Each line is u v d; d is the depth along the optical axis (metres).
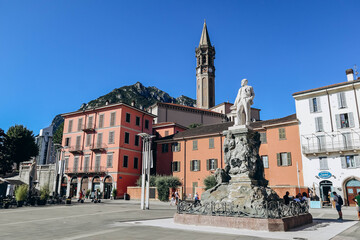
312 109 36.38
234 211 11.37
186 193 43.88
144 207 24.36
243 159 13.30
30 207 23.88
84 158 48.41
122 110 46.97
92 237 9.32
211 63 98.94
